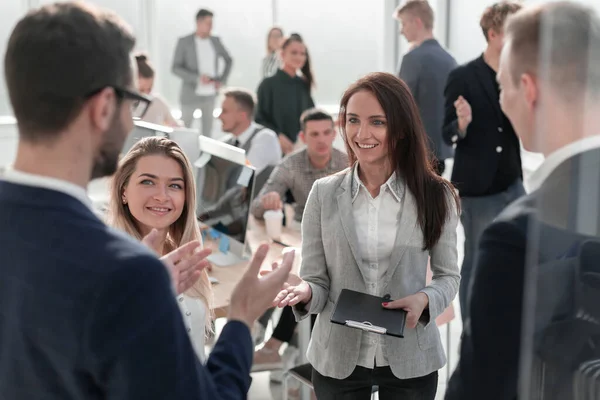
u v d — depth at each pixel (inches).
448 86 154.3
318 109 153.7
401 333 75.5
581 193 40.2
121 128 40.9
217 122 313.3
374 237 83.0
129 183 91.4
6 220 38.9
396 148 81.5
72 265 37.3
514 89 41.6
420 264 83.5
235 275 124.5
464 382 45.4
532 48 40.2
